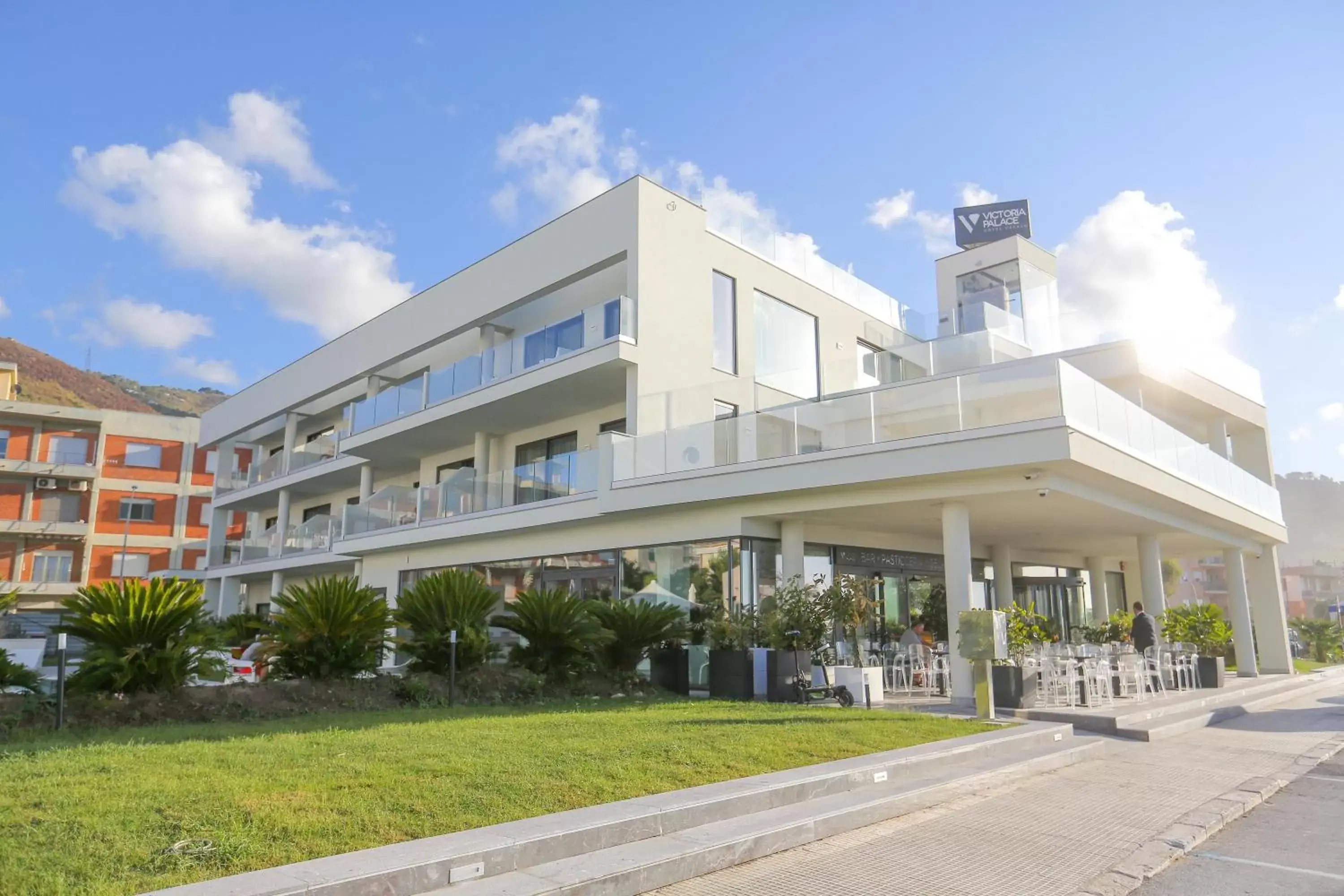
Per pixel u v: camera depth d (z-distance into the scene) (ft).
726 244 67.41
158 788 18.80
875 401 46.50
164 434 163.53
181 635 33.09
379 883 14.39
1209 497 61.21
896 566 62.80
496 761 22.88
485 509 66.80
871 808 22.47
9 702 28.89
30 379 394.93
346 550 82.38
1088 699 44.39
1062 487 44.52
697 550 53.52
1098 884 17.66
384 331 86.22
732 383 63.82
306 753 23.47
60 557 150.51
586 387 63.16
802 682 43.14
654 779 22.15
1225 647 68.39
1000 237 109.60
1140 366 64.34
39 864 14.10
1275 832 23.03
